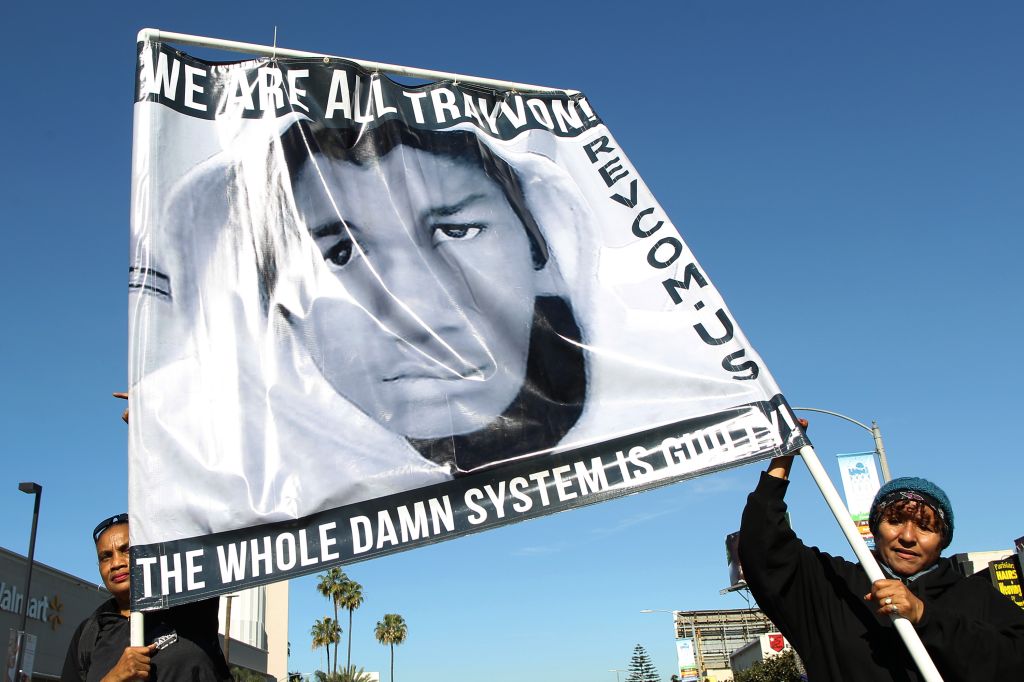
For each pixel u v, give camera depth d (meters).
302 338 4.32
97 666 3.80
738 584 33.41
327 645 68.62
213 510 3.90
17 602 31.02
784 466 4.16
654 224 4.79
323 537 3.97
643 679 143.50
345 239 4.57
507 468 4.20
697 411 4.31
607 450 4.25
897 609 3.17
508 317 4.52
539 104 5.12
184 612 3.89
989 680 3.15
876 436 19.95
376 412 4.23
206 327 4.23
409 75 5.05
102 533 4.20
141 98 4.54
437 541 4.05
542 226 4.77
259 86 4.79
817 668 3.53
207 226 4.44
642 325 4.53
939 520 3.53
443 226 4.71
